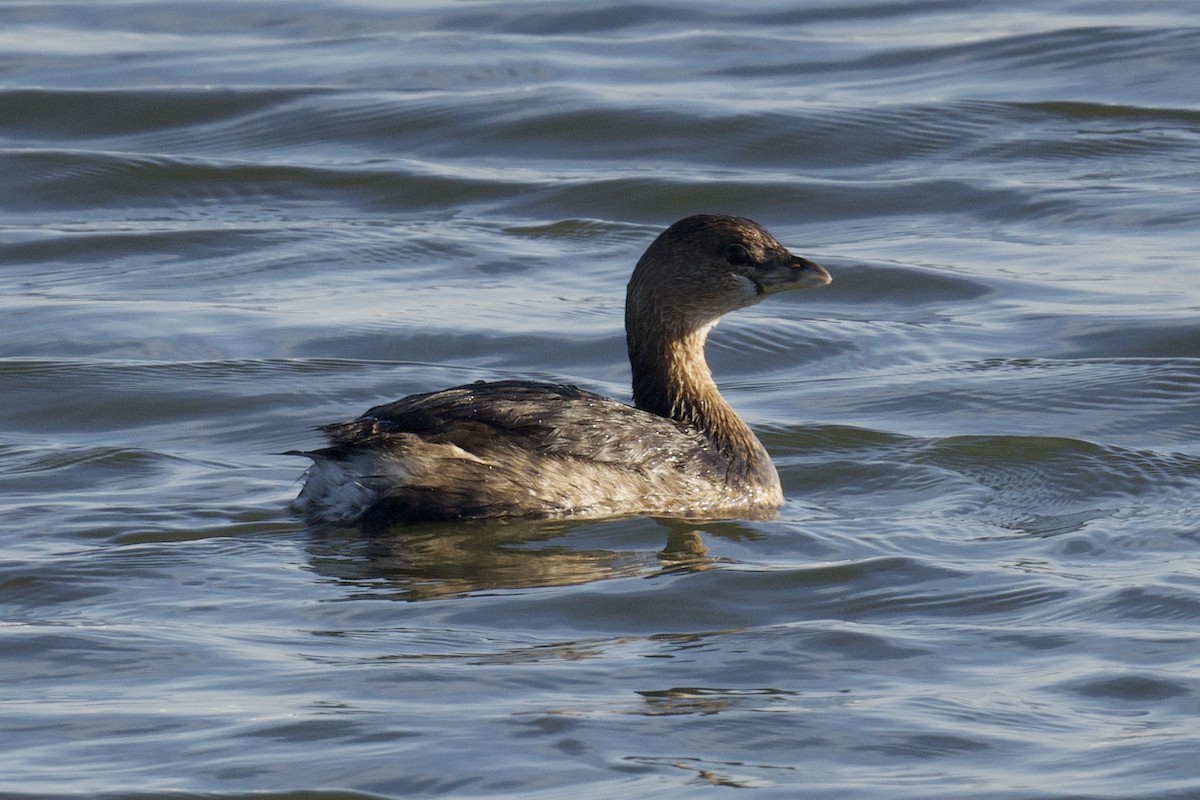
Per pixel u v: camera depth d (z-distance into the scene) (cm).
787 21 3002
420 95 2603
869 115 2497
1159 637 1057
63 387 1672
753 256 1420
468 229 2194
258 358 1766
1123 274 1988
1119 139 2427
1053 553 1230
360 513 1294
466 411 1311
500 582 1173
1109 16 2927
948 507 1365
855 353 1803
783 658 1036
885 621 1102
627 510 1332
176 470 1450
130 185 2328
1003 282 1977
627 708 959
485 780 873
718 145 2442
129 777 873
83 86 2658
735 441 1402
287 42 2891
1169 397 1623
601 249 2128
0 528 1281
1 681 999
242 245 2138
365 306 1925
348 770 882
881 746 913
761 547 1263
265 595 1142
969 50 2778
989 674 1011
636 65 2756
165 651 1041
